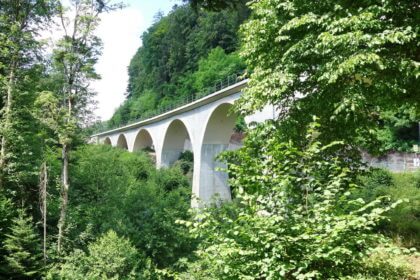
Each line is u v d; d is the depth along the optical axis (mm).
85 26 17641
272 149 6707
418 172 21219
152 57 86000
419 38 9898
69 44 17062
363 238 5188
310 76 11656
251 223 5574
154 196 21484
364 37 9258
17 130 18297
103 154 34219
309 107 11742
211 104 31531
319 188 6047
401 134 31188
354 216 5168
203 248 6746
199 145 34219
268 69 12141
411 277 6762
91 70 17781
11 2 18266
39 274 15055
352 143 12109
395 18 10383
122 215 18656
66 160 17812
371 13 9398
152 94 81250
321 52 10531
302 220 5543
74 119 17156
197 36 70125
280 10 12047
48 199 17969
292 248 5328
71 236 17453
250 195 5910
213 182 33844
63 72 17672
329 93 11133
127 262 15078
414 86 10688
